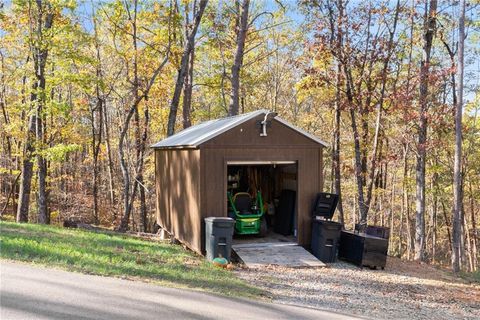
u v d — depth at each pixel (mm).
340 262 12055
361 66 17812
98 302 5602
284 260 11234
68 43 16797
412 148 19234
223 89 25797
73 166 29953
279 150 11930
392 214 29188
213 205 11328
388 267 12508
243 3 21484
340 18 17422
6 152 27031
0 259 7074
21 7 17250
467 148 22531
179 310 5812
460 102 15039
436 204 29344
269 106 31453
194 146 11195
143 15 21469
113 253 9367
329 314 6945
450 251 28156
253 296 7531
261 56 26312
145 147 25422
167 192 14445
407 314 7906
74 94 27047
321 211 12172
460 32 15156
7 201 25297
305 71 18344
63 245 9156
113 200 29906
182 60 20766
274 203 14594
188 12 23156
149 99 24156
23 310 4926
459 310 8711
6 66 22156
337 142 21688
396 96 17516
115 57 24234
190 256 11023
